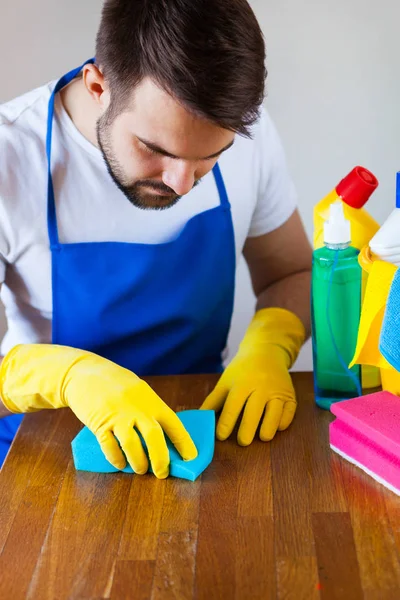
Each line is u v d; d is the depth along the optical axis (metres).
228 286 1.54
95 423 1.04
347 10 1.92
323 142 2.05
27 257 1.40
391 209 2.12
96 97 1.14
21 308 1.48
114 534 0.91
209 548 0.88
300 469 1.03
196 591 0.81
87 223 1.40
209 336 1.55
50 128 1.36
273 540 0.89
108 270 1.40
